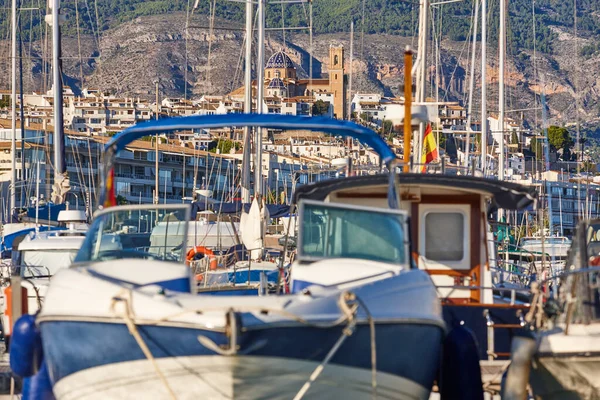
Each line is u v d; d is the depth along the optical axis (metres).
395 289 22.00
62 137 62.88
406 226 24.31
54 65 63.28
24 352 23.56
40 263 42.06
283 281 31.77
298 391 20.39
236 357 19.52
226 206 63.41
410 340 21.48
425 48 51.22
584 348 23.17
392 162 25.36
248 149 65.25
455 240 29.31
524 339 23.52
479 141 148.00
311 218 24.20
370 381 21.08
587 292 24.25
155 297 20.48
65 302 21.38
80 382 21.28
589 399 23.56
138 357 20.38
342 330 20.20
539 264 54.97
